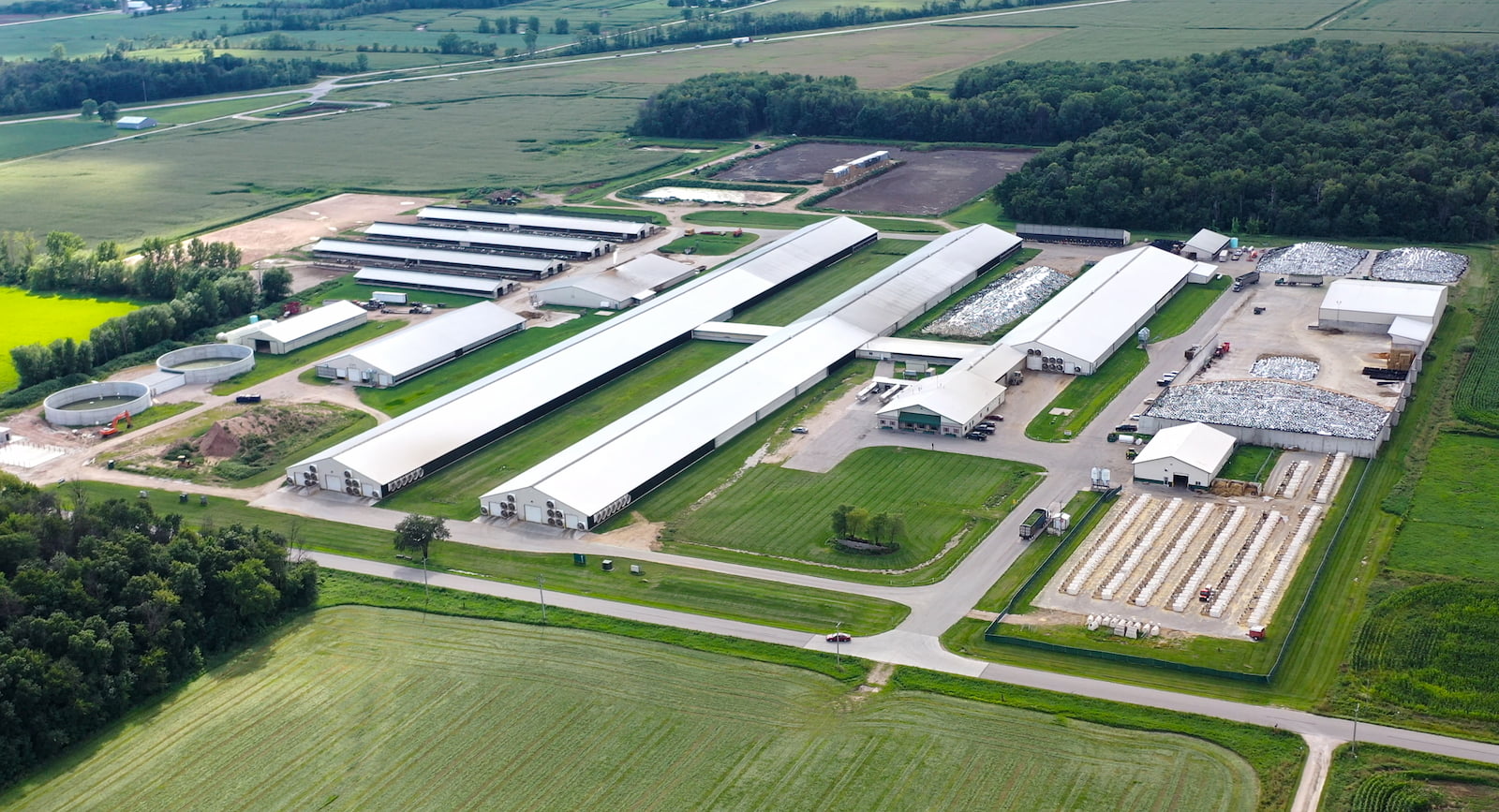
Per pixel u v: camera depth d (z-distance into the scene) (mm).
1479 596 159500
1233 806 126312
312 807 131375
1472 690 142125
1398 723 137375
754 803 129375
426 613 168375
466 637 162125
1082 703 143250
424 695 150000
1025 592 166875
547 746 140000
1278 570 168750
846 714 143750
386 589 174625
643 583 173625
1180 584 167125
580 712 145625
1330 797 126500
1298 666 148500
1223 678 146625
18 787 136250
